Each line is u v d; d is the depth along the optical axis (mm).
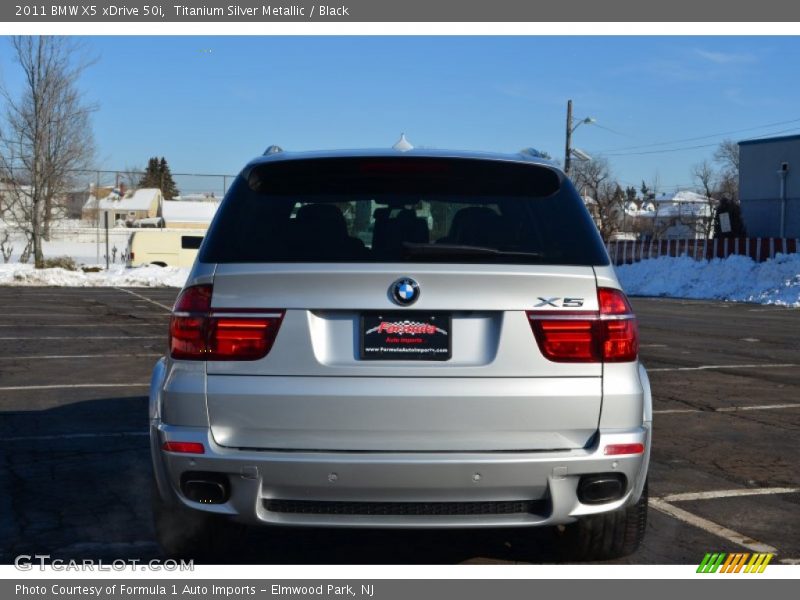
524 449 3562
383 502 3543
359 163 3982
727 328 17766
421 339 3564
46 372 10664
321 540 4770
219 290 3615
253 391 3535
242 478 3531
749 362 12227
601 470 3584
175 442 3584
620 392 3623
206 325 3600
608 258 3809
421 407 3512
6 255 47812
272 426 3537
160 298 25297
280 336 3551
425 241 3746
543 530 4926
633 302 27750
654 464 6512
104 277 33969
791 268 29781
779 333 16672
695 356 12906
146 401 8742
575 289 3629
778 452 6918
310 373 3539
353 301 3543
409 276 3551
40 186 37688
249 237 3750
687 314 22031
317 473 3486
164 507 4008
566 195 3994
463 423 3523
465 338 3576
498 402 3529
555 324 3594
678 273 33312
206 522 4031
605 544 4160
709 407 8773
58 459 6453
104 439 7074
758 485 5953
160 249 43344
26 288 30406
